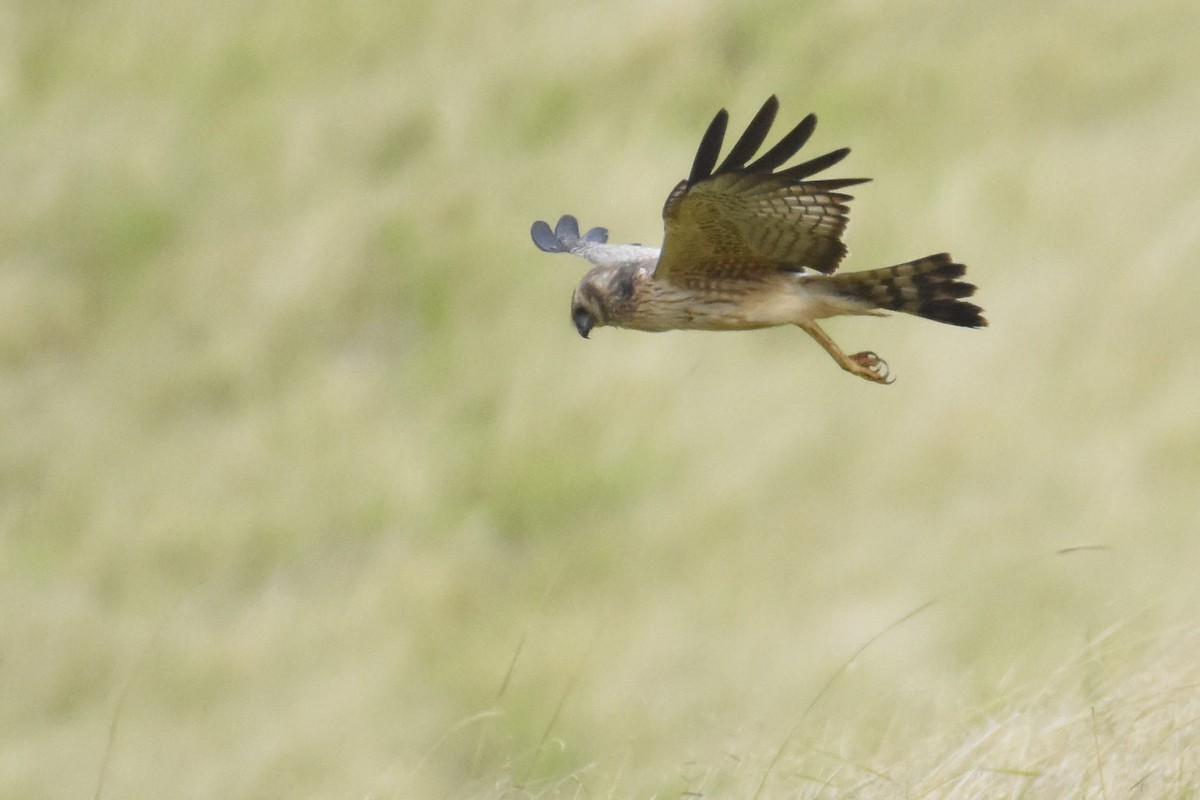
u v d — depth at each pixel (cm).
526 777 952
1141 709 860
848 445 2288
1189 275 2414
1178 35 2841
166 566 2361
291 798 1844
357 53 3209
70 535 2427
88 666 2167
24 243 2964
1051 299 2431
